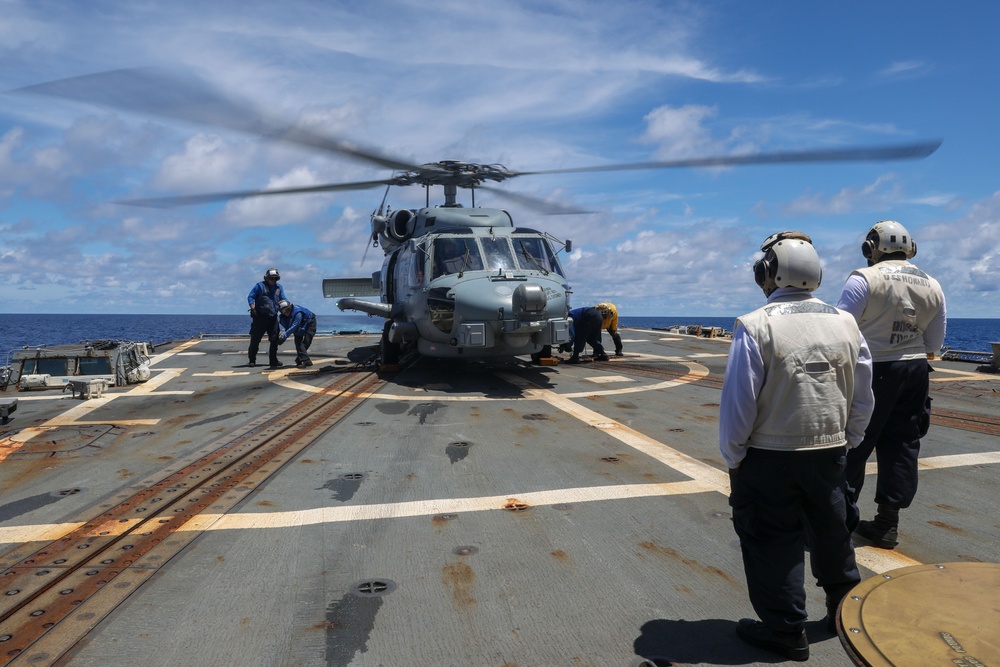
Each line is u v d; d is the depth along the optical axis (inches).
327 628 104.8
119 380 370.6
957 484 179.8
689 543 139.3
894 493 134.6
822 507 98.9
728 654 97.9
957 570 89.6
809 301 101.2
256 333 455.5
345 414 282.2
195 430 254.5
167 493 173.5
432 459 207.3
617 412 285.7
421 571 125.9
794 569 97.1
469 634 103.1
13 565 128.0
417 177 459.8
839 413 97.8
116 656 96.6
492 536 143.4
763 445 98.0
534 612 110.2
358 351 567.5
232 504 164.9
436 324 375.6
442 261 389.7
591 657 96.7
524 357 508.1
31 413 292.4
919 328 135.9
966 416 271.7
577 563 129.5
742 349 96.9
